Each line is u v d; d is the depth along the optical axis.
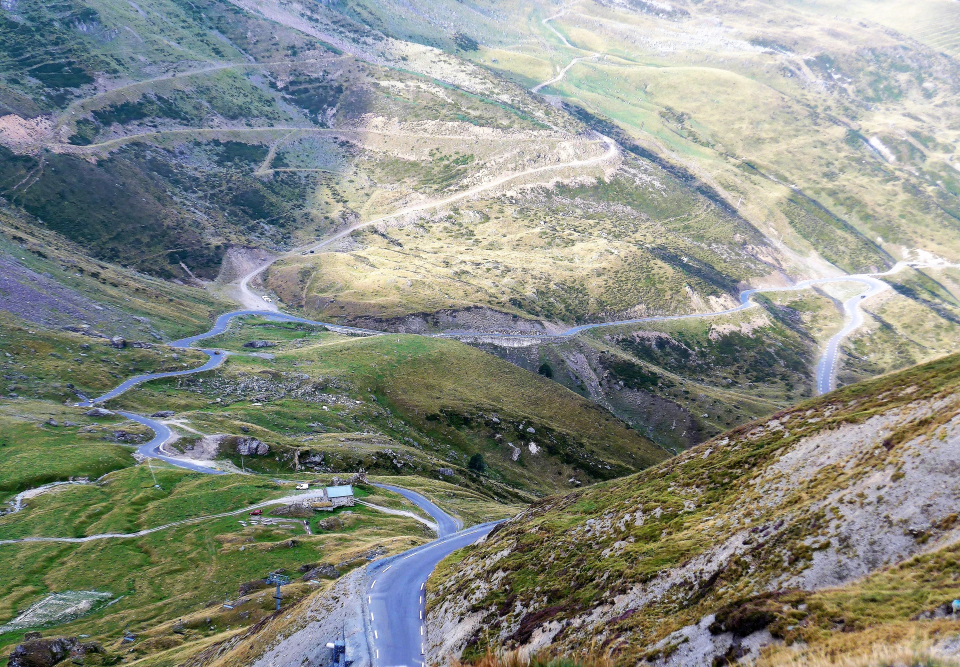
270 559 101.19
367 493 132.12
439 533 114.12
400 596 67.19
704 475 61.59
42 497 115.44
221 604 88.69
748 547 44.81
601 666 22.75
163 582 96.00
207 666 67.19
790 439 58.25
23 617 86.50
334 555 99.50
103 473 127.44
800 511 45.59
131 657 76.56
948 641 24.19
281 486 129.25
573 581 53.84
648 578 47.81
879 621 29.55
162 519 112.94
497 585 60.59
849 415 55.72
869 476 44.66
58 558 100.56
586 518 66.50
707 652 34.75
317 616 65.56
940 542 35.62
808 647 28.77
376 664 53.00
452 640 54.91
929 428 45.06
